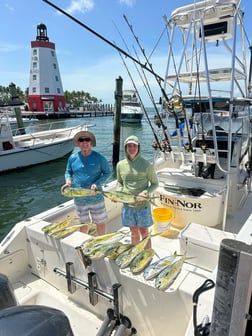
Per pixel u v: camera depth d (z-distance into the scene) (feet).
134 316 6.05
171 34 10.29
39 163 36.04
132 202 7.41
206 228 7.56
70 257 6.88
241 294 3.20
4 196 25.20
